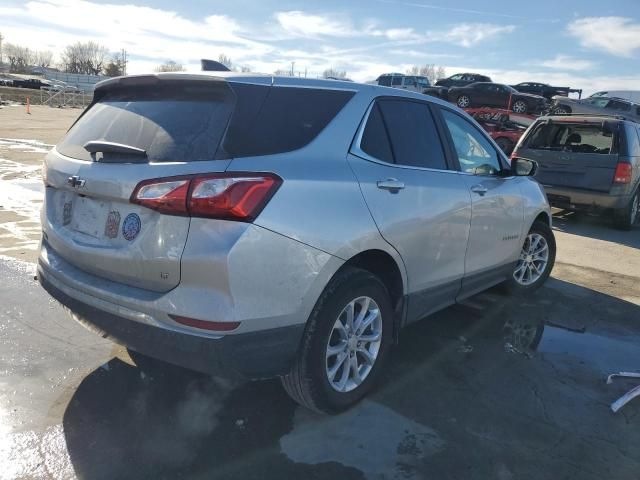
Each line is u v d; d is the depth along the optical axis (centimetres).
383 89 344
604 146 934
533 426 305
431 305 373
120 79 314
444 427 300
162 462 261
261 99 275
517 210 462
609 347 421
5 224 691
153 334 252
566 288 567
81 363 351
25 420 288
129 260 257
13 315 419
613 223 920
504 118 1894
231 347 244
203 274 239
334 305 281
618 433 303
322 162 283
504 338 430
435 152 375
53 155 326
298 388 283
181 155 256
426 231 342
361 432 292
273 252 250
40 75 9606
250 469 259
